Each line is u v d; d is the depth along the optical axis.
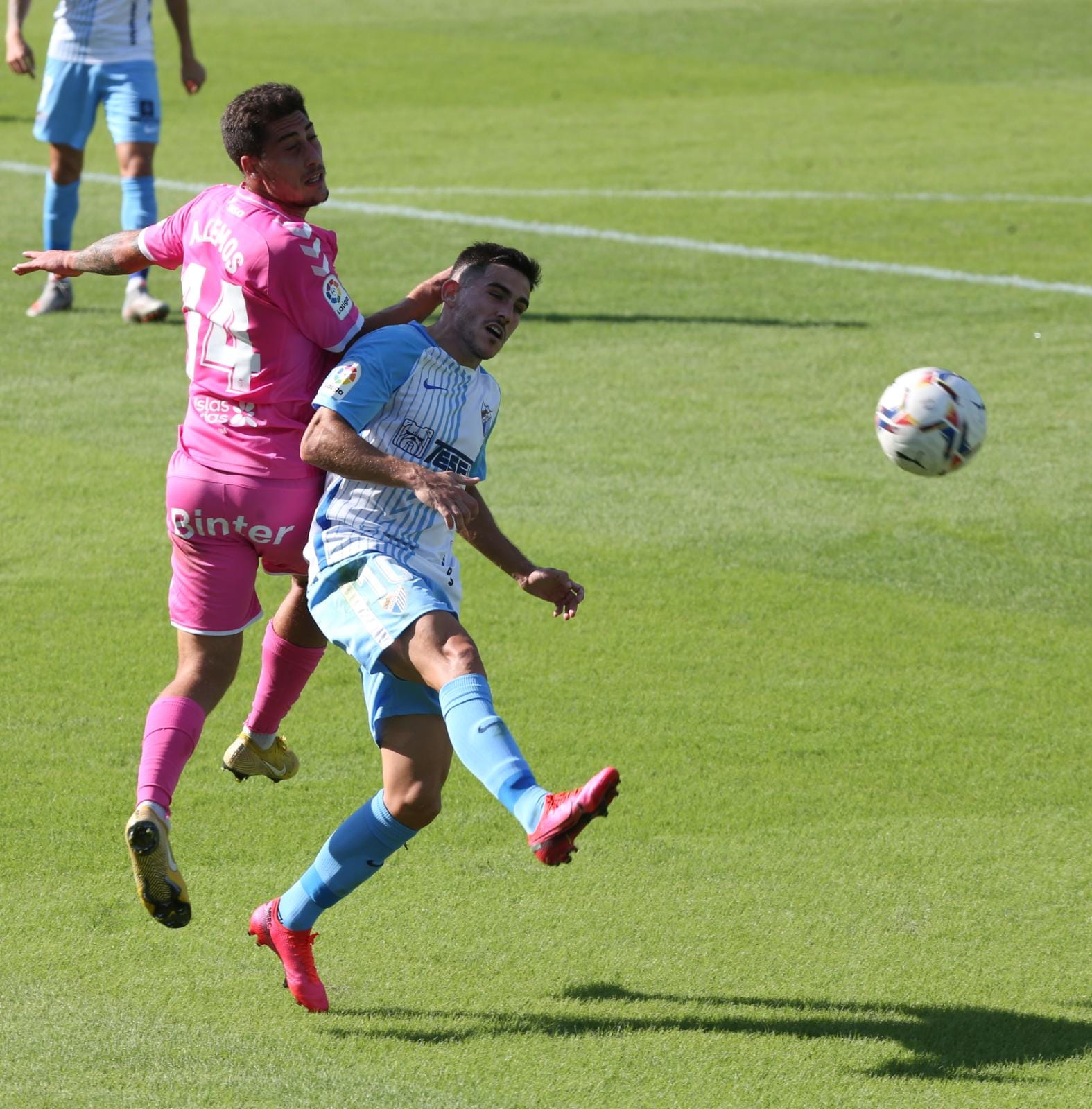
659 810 17.12
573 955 14.31
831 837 16.59
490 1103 11.96
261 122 14.58
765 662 21.30
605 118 71.88
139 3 37.81
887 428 18.80
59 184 39.44
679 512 27.14
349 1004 13.49
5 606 22.67
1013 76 84.75
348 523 13.90
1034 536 26.27
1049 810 17.31
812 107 75.19
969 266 45.81
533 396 33.66
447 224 49.97
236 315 14.42
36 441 30.27
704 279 44.16
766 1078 12.41
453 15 109.00
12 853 15.95
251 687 20.50
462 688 12.58
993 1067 12.62
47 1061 12.38
